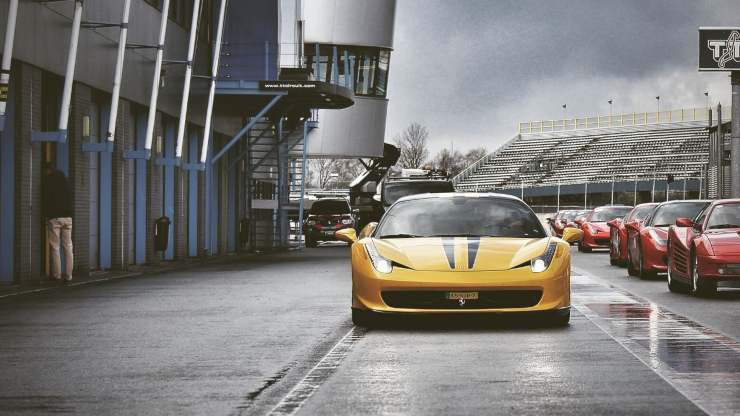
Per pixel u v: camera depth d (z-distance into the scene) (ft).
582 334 40.75
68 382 29.94
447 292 42.16
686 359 33.65
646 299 58.44
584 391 27.63
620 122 438.81
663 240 74.84
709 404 25.64
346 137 216.95
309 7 213.46
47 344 38.81
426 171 172.76
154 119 98.48
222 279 79.00
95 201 90.79
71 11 79.46
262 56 129.59
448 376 30.42
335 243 192.95
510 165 448.65
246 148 151.64
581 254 129.80
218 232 138.62
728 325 44.14
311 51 215.51
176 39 113.39
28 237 72.23
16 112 70.59
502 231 46.88
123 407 26.02
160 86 105.81
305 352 36.11
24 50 70.54
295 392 27.91
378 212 141.08
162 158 104.17
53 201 72.18
